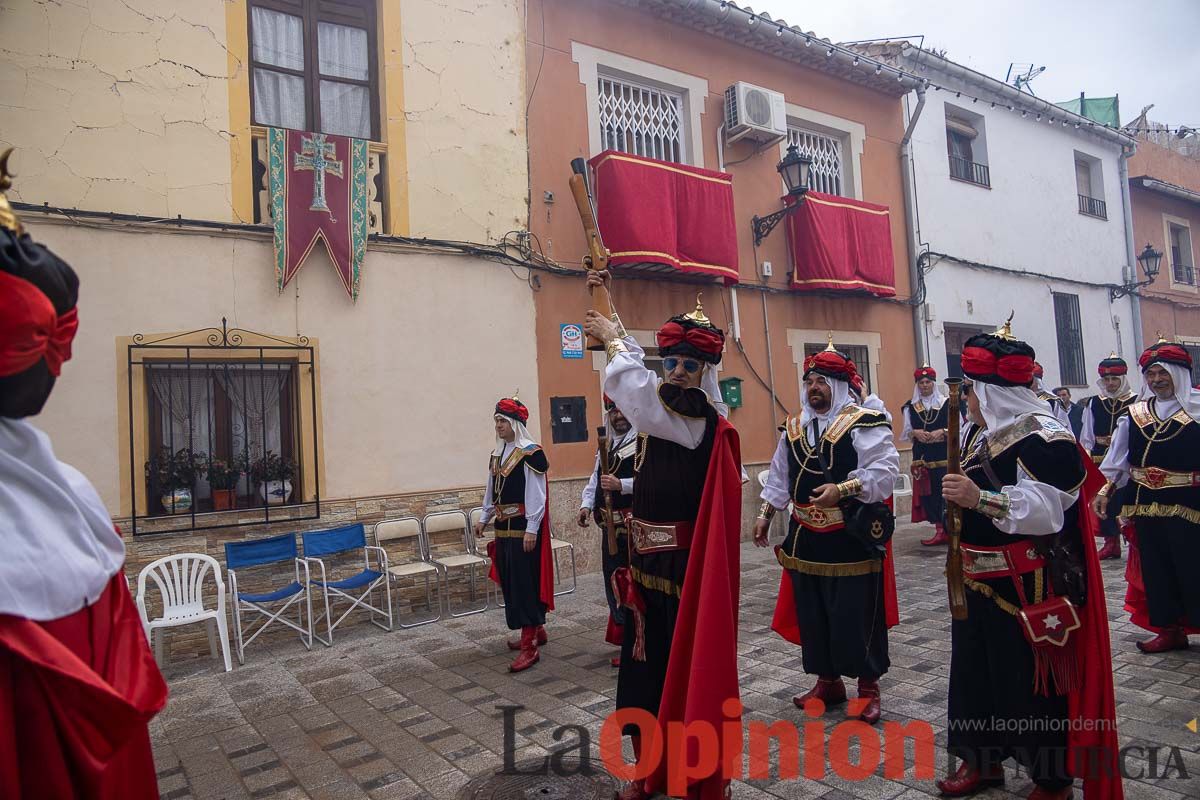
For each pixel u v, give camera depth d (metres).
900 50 11.05
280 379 6.25
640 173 7.79
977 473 2.90
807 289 9.50
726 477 2.80
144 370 5.62
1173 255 17.00
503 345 7.22
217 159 5.96
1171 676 4.25
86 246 5.46
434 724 4.05
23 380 1.38
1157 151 16.88
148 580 5.47
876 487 3.66
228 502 5.91
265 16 6.45
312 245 6.18
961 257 11.79
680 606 2.77
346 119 6.75
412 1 6.93
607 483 4.32
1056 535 2.78
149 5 5.75
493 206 7.25
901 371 10.86
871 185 10.75
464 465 6.91
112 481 5.46
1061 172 13.79
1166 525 4.53
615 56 8.30
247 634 5.87
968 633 2.94
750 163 9.48
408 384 6.67
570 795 3.17
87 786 1.35
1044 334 13.02
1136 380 14.82
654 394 2.75
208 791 3.41
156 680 1.60
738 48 9.41
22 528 1.36
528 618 4.97
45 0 5.40
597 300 3.00
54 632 1.37
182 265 5.77
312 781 3.45
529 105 7.59
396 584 6.09
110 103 5.59
